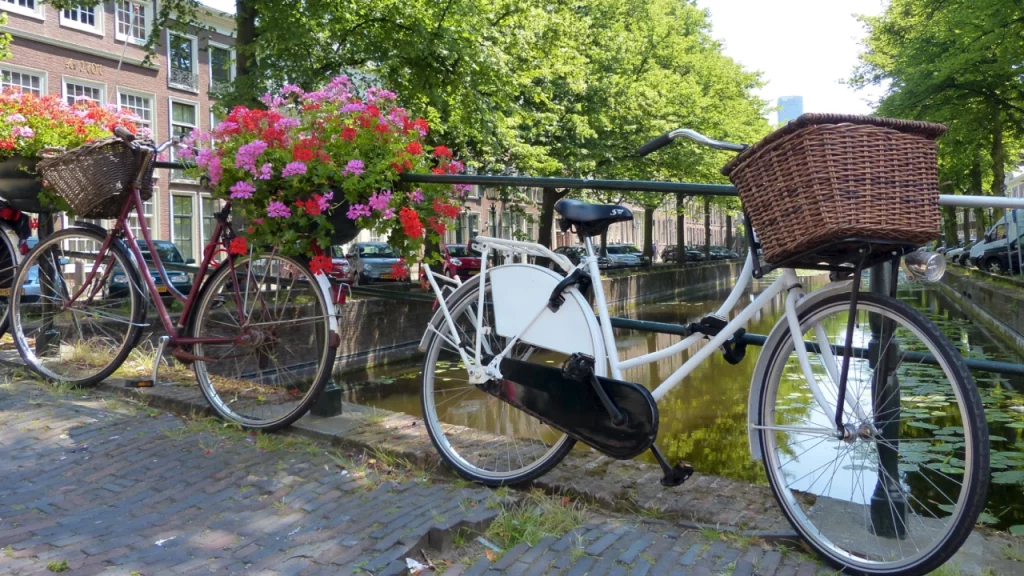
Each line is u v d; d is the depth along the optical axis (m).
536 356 2.69
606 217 2.50
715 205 22.70
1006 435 4.64
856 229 1.73
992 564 2.05
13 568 1.98
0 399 3.66
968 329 14.07
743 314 2.27
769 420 2.25
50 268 4.17
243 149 2.93
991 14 14.32
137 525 2.31
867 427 2.06
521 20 13.28
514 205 17.92
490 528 2.29
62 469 2.79
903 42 19.86
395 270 3.09
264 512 2.42
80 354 3.98
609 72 19.30
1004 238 17.17
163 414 3.47
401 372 12.71
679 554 2.12
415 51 11.49
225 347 3.40
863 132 1.75
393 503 2.48
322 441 3.13
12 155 4.17
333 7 11.33
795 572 2.03
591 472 2.71
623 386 2.40
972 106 17.56
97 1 11.72
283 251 3.05
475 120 12.65
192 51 26.08
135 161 3.71
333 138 3.05
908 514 2.06
